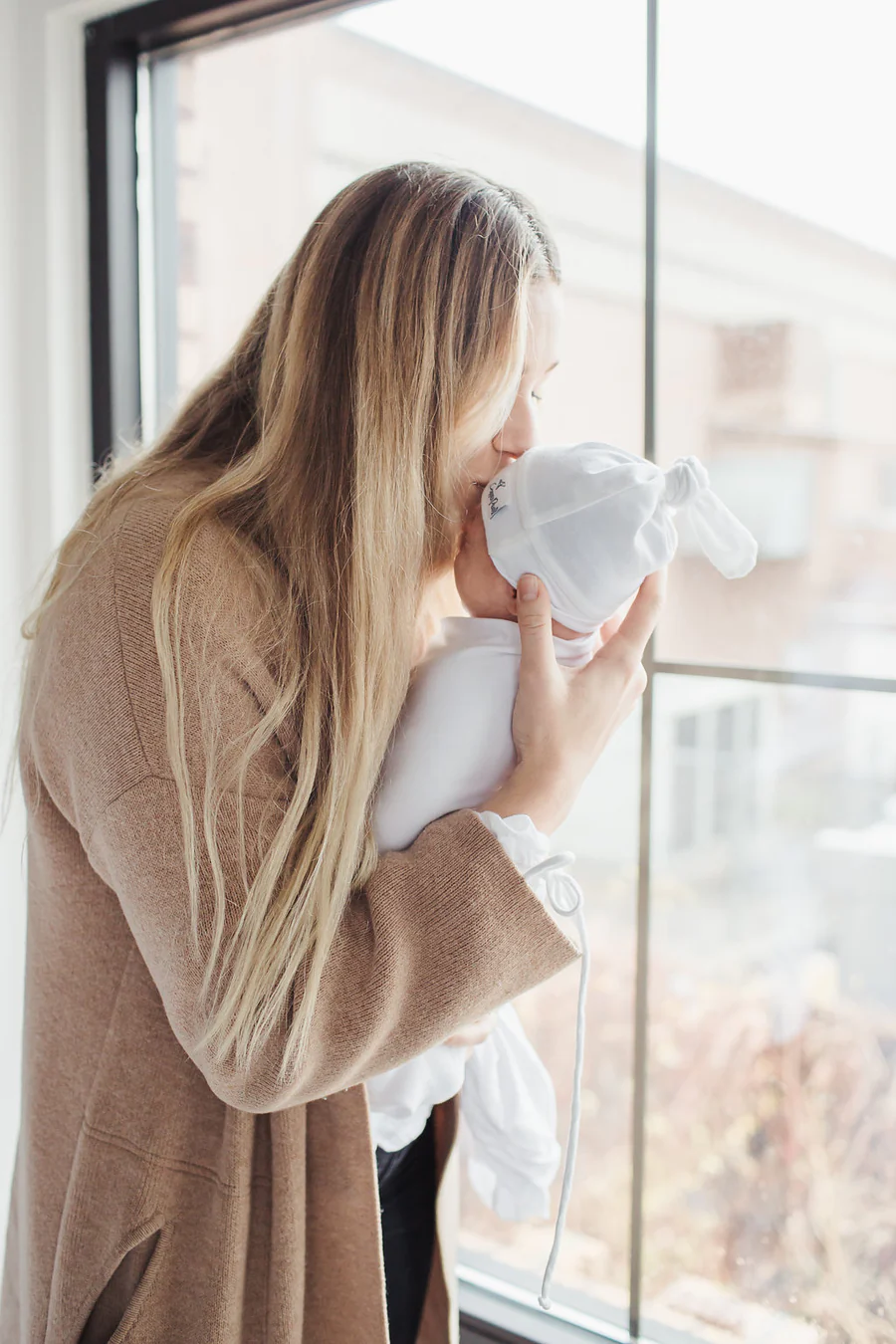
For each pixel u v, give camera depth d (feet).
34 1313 2.63
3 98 4.29
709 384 3.28
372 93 3.87
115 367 4.45
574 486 2.29
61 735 2.26
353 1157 2.48
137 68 4.39
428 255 2.36
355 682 2.30
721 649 3.35
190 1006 2.05
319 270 2.46
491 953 2.09
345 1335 2.54
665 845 3.52
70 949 2.56
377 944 2.12
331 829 2.19
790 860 3.30
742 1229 3.53
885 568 3.04
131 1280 2.49
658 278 3.34
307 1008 2.05
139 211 4.47
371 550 2.33
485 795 2.40
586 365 3.50
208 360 4.47
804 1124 3.38
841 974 3.26
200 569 2.21
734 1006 3.46
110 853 2.15
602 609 2.34
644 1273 3.74
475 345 2.39
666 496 2.31
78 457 4.55
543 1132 2.97
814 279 3.07
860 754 3.14
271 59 4.11
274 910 2.12
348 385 2.41
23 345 4.44
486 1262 4.12
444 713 2.35
